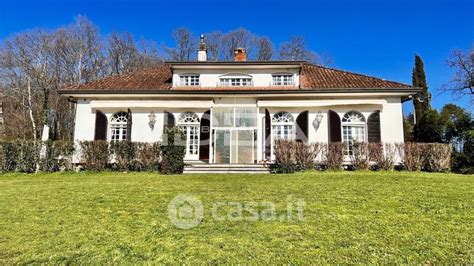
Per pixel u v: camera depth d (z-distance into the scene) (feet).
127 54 183.83
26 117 155.63
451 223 26.37
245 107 78.69
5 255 20.74
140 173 59.72
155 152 63.05
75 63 166.30
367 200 34.17
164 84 84.28
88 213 29.91
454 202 33.19
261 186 42.55
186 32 187.93
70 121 167.02
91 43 171.94
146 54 187.62
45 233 24.71
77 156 63.36
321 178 49.65
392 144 63.26
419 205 32.01
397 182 45.16
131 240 23.16
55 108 159.74
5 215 29.40
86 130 78.18
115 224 26.66
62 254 20.86
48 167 62.34
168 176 54.34
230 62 81.10
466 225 25.82
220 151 77.61
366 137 74.79
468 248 21.26
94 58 173.27
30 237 23.85
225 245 22.11
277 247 21.68
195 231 24.90
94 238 23.59
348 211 29.94
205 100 78.48
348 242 22.43
